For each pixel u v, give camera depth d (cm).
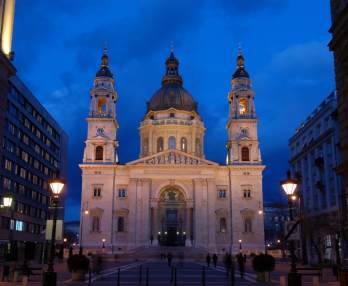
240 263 4806
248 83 11569
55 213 2886
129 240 10281
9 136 8988
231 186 10744
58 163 13175
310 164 8688
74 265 3953
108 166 10725
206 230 10381
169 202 10900
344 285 2533
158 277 4525
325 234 7125
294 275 2730
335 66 3356
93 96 11269
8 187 8888
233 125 11200
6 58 3039
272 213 15975
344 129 3209
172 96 12825
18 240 9419
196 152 12238
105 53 11756
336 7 3306
